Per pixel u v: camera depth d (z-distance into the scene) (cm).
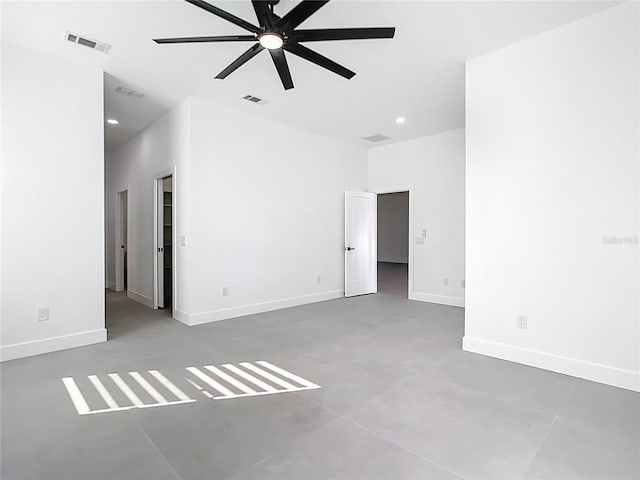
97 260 357
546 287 286
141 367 292
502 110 309
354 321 450
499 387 253
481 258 323
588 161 266
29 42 303
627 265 251
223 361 306
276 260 523
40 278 322
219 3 250
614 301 256
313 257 580
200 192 435
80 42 304
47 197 326
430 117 496
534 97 291
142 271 573
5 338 305
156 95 419
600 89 260
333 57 325
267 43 224
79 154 344
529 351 295
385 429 199
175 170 459
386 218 1406
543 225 288
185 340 367
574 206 273
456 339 372
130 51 318
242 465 168
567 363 275
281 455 175
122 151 649
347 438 190
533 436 191
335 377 272
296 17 207
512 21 270
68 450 179
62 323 335
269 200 512
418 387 254
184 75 366
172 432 196
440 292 575
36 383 260
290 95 418
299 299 555
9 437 190
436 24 273
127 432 196
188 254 430
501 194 310
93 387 254
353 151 650
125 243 698
